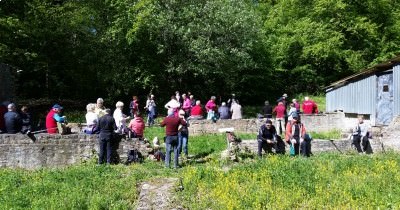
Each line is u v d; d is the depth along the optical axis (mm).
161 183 13570
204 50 35719
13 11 31500
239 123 25500
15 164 16391
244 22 38094
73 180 14047
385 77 27719
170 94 39375
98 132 17594
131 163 16984
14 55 31516
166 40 36969
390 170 15273
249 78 44656
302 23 44938
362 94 29469
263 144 18594
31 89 38219
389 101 27297
